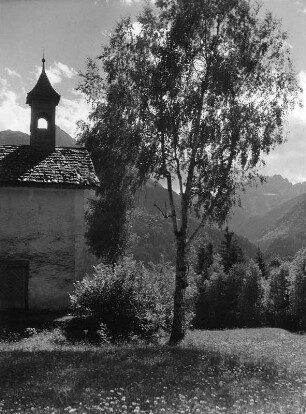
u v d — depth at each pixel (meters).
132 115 25.38
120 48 26.47
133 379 11.79
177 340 24.89
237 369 13.98
